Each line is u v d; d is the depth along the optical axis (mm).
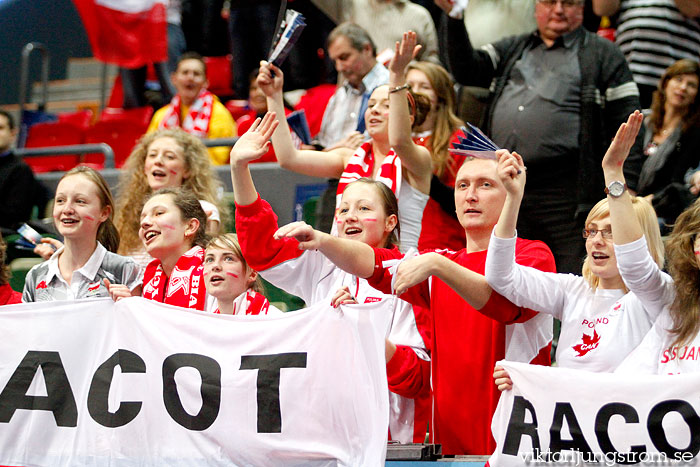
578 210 14227
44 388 10102
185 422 9656
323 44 22109
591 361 9773
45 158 25094
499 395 10133
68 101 32844
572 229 14438
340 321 9469
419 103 13391
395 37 19484
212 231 13875
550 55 14938
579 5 14797
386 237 11164
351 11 19797
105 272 11859
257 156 10344
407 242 12461
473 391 10258
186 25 26422
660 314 9531
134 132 24484
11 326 10250
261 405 9500
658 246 10102
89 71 33906
